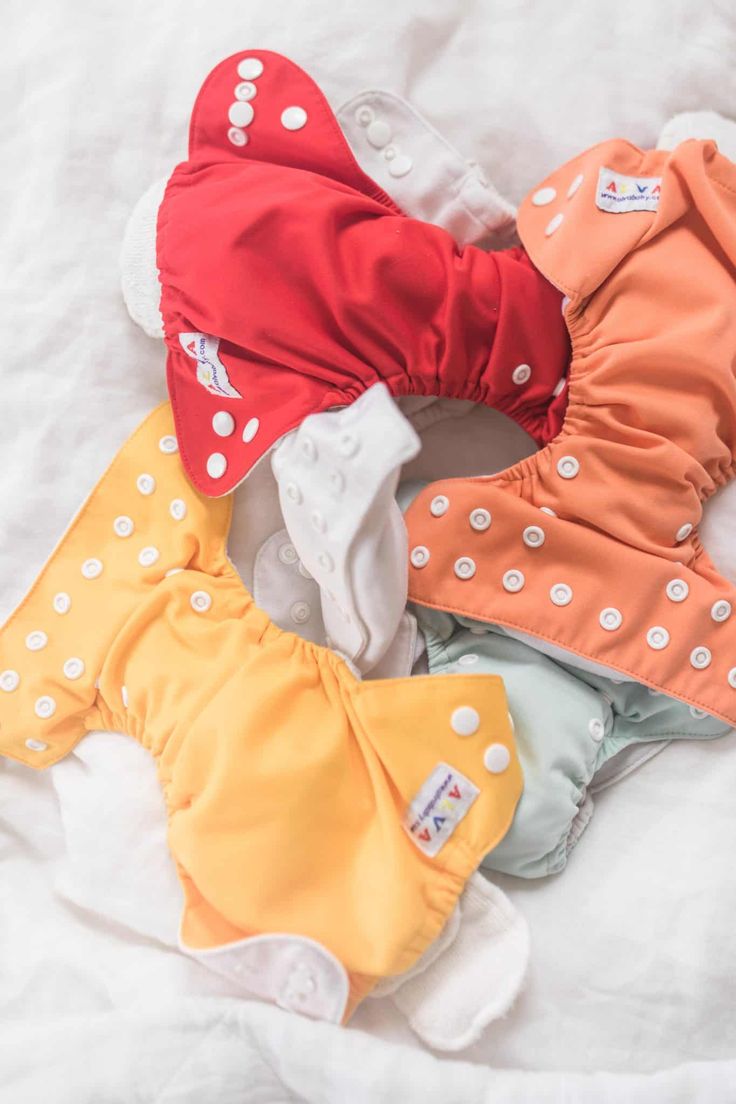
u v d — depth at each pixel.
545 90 1.27
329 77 1.26
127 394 1.29
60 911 1.17
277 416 1.09
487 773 1.03
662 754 1.18
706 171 1.12
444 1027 1.02
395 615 1.05
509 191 1.30
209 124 1.18
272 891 1.00
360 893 1.01
